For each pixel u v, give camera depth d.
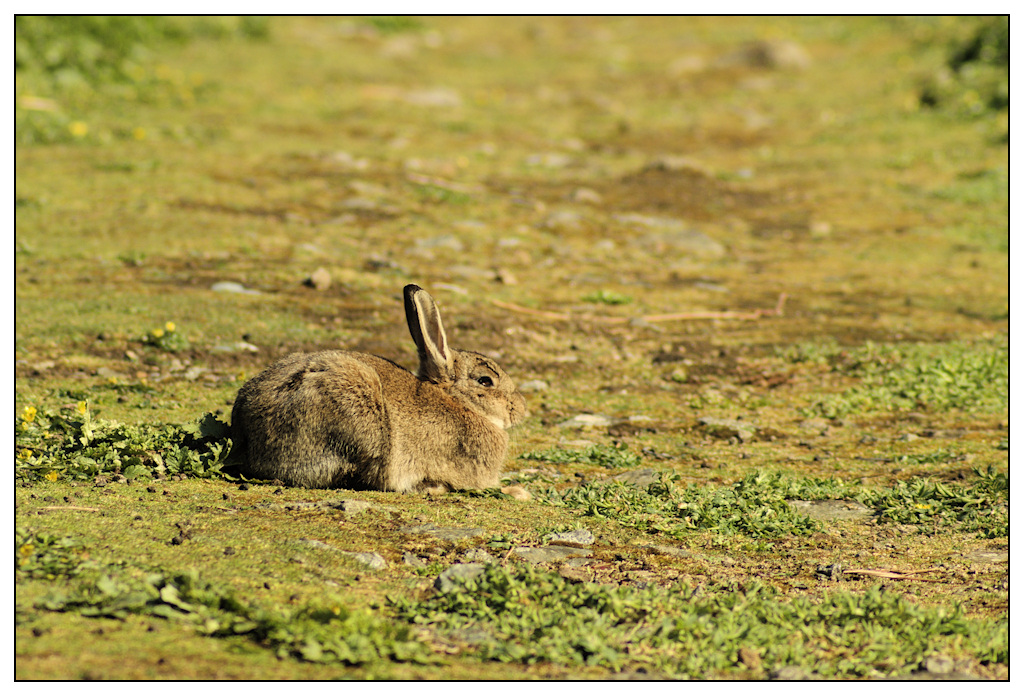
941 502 24.41
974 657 14.44
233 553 16.83
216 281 45.31
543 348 40.78
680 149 85.94
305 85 99.62
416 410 22.64
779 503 23.69
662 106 102.25
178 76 95.56
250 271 47.41
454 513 20.80
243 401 22.45
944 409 35.25
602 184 72.88
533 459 27.88
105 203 57.22
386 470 22.14
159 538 17.12
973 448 30.42
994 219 66.81
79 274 44.91
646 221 63.88
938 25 128.38
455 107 97.25
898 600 16.28
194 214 56.38
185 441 23.53
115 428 23.62
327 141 79.56
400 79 107.50
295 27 126.62
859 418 34.28
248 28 118.06
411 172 71.00
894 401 35.91
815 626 15.25
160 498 19.77
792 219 67.31
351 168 70.44
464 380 23.80
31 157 66.56
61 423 24.12
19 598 13.73
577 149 84.00
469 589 16.02
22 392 29.58
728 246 61.00
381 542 18.59
